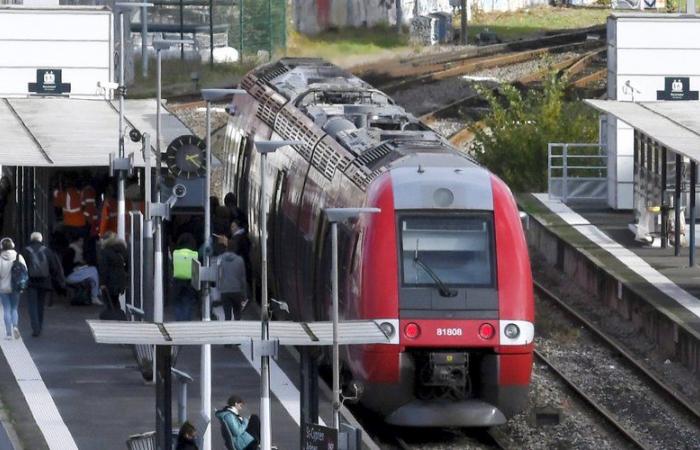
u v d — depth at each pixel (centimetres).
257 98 8544
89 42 9344
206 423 5131
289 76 8475
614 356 7469
